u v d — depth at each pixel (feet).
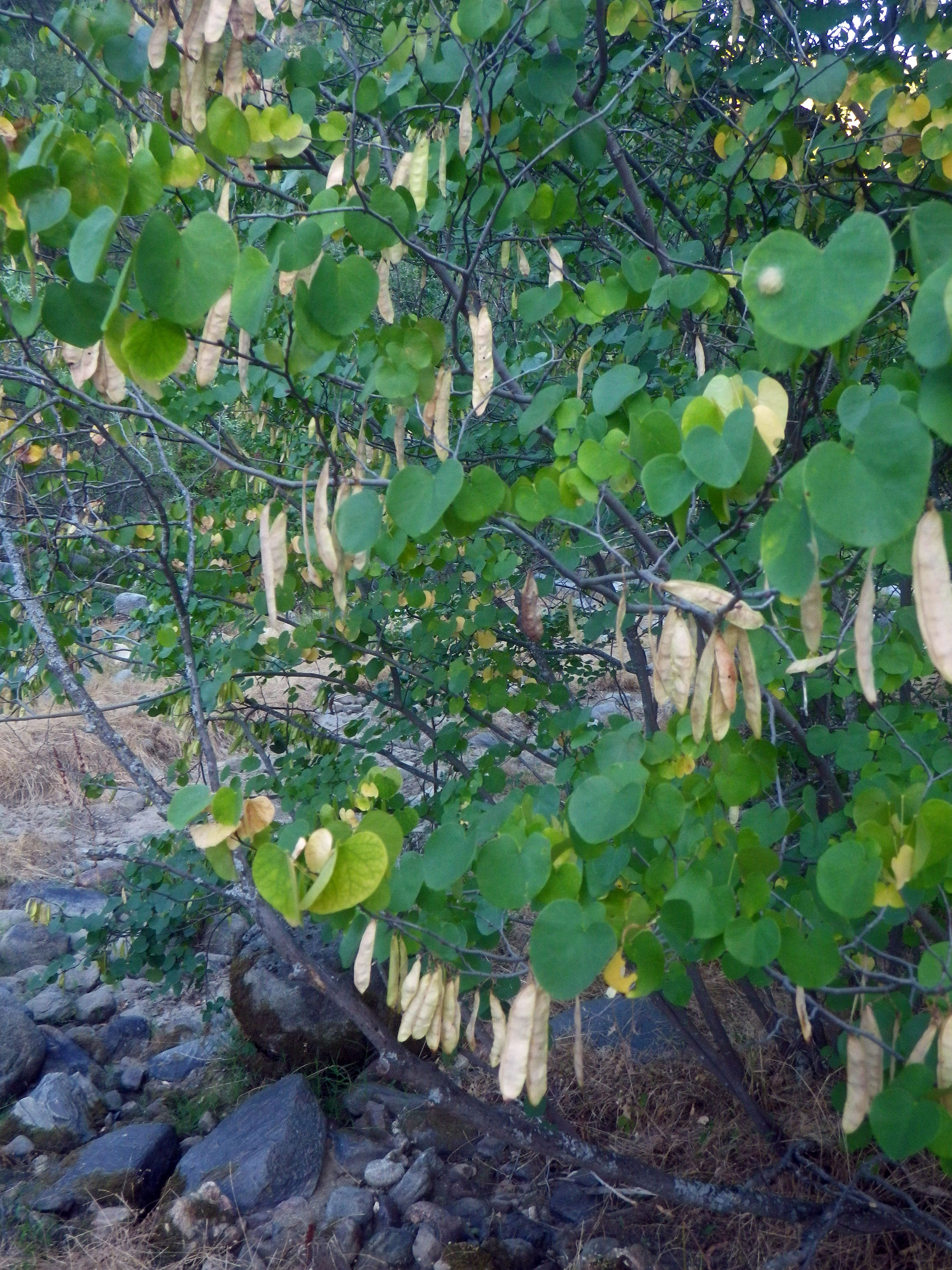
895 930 6.78
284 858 3.36
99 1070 10.55
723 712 3.44
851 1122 3.68
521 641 9.54
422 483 3.69
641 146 8.44
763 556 2.82
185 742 9.23
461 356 5.22
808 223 6.82
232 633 11.24
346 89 6.34
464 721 9.45
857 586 6.97
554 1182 8.41
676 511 3.24
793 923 4.38
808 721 7.77
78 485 8.93
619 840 4.12
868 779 5.23
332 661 13.62
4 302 3.89
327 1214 8.05
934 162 6.06
